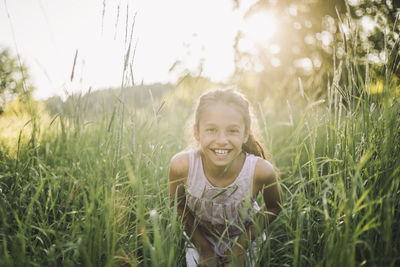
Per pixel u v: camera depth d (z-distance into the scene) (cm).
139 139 218
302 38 533
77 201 138
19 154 173
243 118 152
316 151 180
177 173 168
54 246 114
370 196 123
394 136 132
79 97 158
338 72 158
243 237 143
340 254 98
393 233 121
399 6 213
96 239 114
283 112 381
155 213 116
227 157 149
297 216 130
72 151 173
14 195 145
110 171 139
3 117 213
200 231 170
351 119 141
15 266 108
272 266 143
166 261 119
